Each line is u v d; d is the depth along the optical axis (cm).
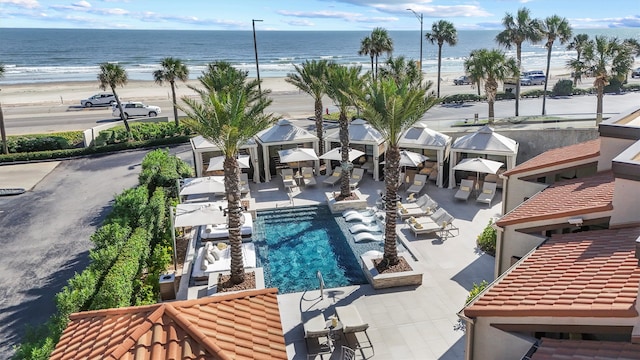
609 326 832
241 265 1708
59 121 5091
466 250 2006
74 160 3812
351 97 2217
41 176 3400
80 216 2623
